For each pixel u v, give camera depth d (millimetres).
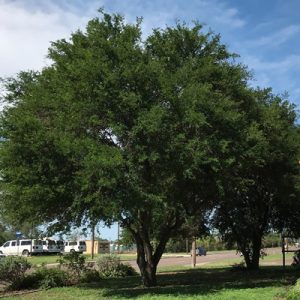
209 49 19844
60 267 22328
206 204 23234
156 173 17438
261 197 28828
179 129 17297
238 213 29953
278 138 22625
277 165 23844
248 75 21141
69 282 21109
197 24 19688
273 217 31031
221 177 18219
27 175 15812
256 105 21625
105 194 15953
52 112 17875
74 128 17094
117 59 17250
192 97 16828
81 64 16625
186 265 38750
